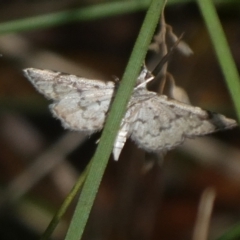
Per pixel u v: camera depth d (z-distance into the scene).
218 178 0.31
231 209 0.30
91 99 0.21
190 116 0.21
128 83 0.20
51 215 0.28
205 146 0.30
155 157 0.22
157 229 0.30
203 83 0.30
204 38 0.30
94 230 0.28
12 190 0.28
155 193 0.28
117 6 0.23
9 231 0.28
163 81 0.22
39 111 0.28
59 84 0.21
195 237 0.24
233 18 0.31
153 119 0.21
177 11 0.31
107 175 0.31
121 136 0.21
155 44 0.22
